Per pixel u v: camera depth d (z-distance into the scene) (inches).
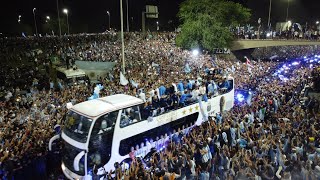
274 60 2294.5
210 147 494.0
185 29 1774.1
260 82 1010.1
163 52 1558.8
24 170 470.0
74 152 449.1
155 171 434.9
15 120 606.5
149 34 2185.0
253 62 1499.8
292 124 572.4
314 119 586.6
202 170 424.2
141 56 1414.9
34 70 1234.0
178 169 426.6
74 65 1210.0
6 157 457.7
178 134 562.3
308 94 858.1
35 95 823.7
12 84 1002.1
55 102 746.8
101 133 446.0
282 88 874.8
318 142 481.4
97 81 1125.1
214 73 910.4
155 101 576.1
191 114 611.5
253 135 529.0
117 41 1916.8
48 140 534.3
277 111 678.5
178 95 607.5
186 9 1827.0
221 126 565.3
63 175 516.1
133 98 515.5
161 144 541.3
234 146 498.3
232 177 411.8
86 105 476.1
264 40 1877.5
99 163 445.4
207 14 1760.6
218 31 1731.1
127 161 483.5
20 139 520.1
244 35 1977.1
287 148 470.3
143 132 505.4
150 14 1803.6
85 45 1768.0
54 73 1196.5
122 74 820.0
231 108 729.0
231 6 1836.9
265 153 460.4
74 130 456.4
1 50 1631.4
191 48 1764.3
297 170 402.9
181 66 1259.8
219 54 1894.7
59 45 1756.9
